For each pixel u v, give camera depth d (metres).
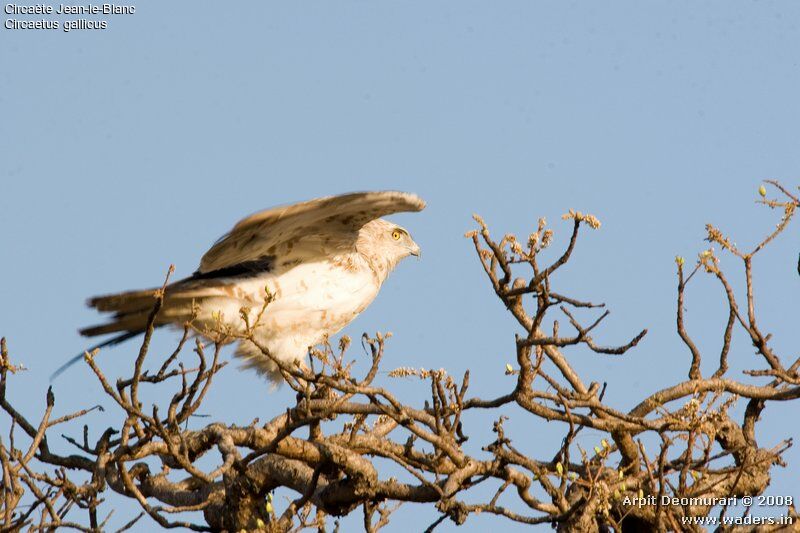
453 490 10.00
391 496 10.55
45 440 11.54
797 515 10.98
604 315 9.62
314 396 11.68
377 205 11.80
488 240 10.04
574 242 9.75
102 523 9.60
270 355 10.34
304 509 11.38
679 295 11.56
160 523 9.63
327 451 10.41
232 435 11.20
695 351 11.63
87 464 11.45
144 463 11.98
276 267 13.24
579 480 10.12
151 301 12.34
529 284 9.90
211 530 11.38
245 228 11.68
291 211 11.37
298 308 13.05
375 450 11.03
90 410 10.62
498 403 10.50
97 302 12.01
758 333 11.68
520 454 10.13
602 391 10.70
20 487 9.65
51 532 9.77
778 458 11.96
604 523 11.47
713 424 10.80
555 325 10.28
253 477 11.23
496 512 9.74
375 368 10.74
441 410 10.52
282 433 10.26
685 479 10.07
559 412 10.48
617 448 11.38
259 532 10.02
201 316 12.59
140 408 9.74
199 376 9.97
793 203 11.42
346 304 13.40
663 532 10.09
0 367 10.44
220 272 13.07
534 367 10.27
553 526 10.59
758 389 11.57
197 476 9.79
